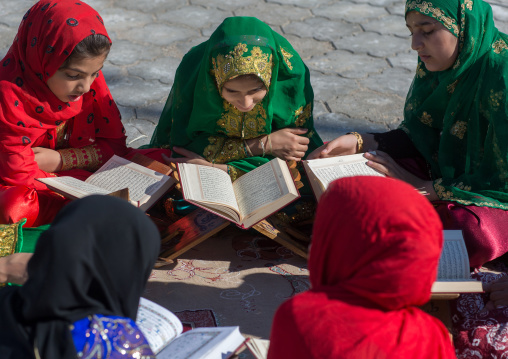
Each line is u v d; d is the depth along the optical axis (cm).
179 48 518
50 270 145
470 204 276
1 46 507
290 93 311
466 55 288
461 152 307
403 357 137
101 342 149
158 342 186
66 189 260
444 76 302
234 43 283
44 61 272
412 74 489
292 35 546
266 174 282
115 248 150
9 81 281
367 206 137
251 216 264
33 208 271
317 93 457
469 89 294
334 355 136
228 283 273
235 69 279
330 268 145
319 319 140
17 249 245
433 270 138
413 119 327
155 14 575
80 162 311
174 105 327
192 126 316
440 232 140
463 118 301
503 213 277
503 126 280
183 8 588
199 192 264
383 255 135
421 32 292
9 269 205
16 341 150
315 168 281
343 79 478
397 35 552
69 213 150
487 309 231
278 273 281
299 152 312
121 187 279
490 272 269
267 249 299
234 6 596
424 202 139
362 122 424
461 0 283
